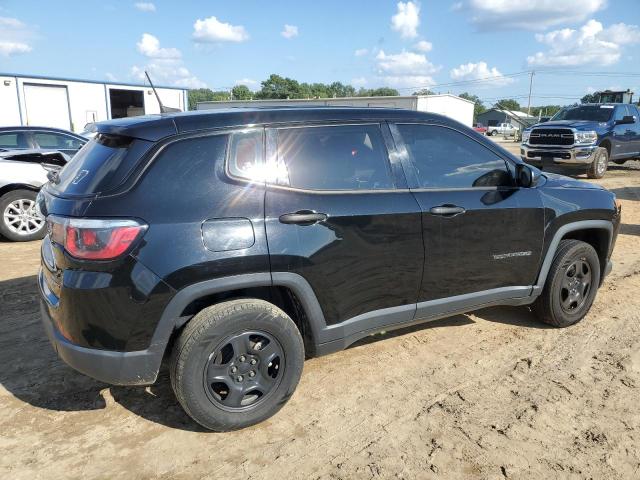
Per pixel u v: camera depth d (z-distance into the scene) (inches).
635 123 609.0
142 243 99.4
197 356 104.8
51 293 109.8
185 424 117.7
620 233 312.5
